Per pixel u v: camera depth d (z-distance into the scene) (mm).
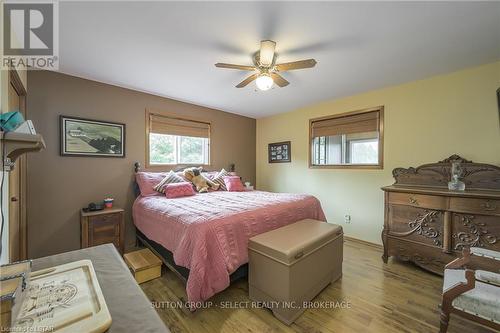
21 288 656
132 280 867
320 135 3807
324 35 1823
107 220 2617
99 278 865
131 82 2869
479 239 1976
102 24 1676
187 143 3871
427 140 2715
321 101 3678
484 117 2352
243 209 2145
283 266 1602
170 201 2633
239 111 4363
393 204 2533
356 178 3361
